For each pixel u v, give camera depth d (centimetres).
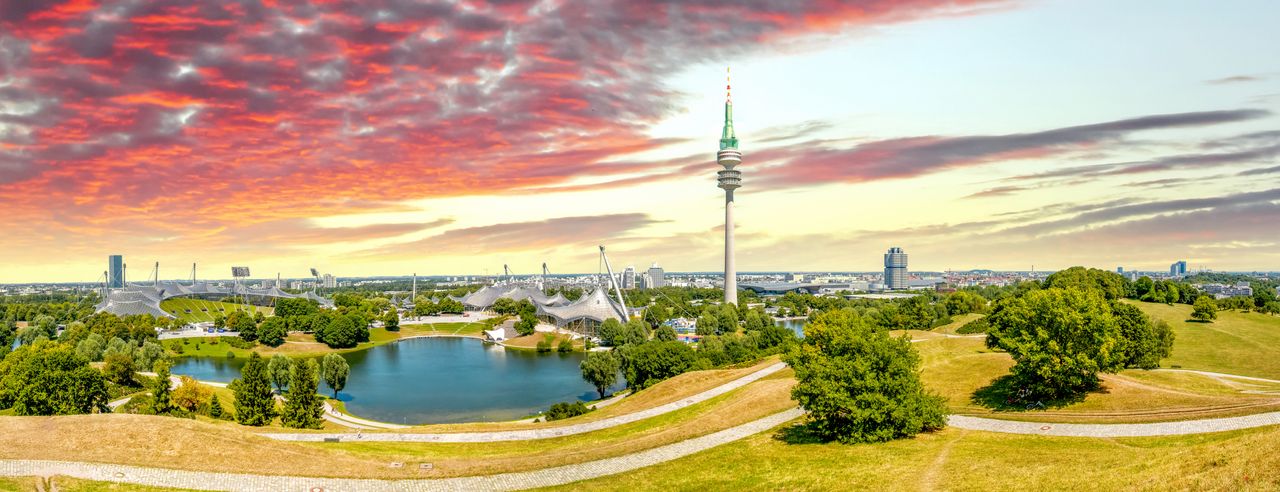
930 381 11019
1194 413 7531
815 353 7888
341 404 15912
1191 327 18388
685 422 9469
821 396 7431
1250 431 6638
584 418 10869
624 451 7706
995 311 13325
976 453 6612
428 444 8856
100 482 6100
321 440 8719
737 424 8869
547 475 6844
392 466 7069
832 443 7506
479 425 10394
